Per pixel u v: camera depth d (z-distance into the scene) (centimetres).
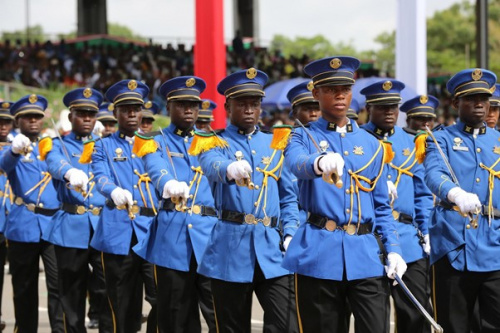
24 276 1650
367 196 1042
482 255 1185
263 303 1166
